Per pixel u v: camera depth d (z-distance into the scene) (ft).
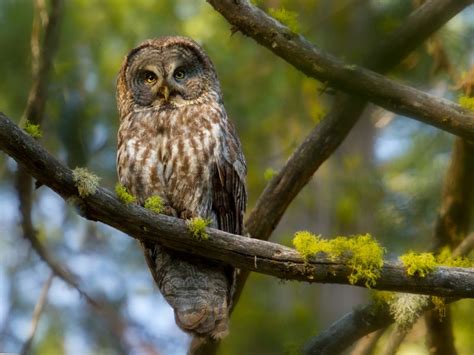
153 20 53.98
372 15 40.16
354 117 37.42
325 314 54.13
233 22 35.06
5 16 46.29
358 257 29.84
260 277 54.13
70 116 49.14
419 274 29.91
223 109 38.91
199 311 34.19
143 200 37.42
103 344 53.31
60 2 44.39
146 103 38.45
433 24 36.14
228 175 37.52
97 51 53.36
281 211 38.47
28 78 47.42
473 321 47.88
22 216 44.27
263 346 49.21
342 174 54.75
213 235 30.30
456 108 34.94
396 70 45.14
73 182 29.01
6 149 28.27
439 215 41.70
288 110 54.19
